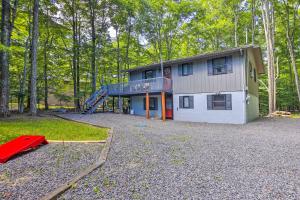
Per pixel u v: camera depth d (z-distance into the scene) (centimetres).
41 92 2106
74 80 2194
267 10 1709
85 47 2142
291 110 2442
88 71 2394
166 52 2689
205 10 2334
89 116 1527
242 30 2408
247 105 1268
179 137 748
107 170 403
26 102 2080
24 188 321
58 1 2055
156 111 1711
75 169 407
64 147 577
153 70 1744
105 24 2247
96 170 403
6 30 1159
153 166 427
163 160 468
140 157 490
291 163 444
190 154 518
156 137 743
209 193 306
